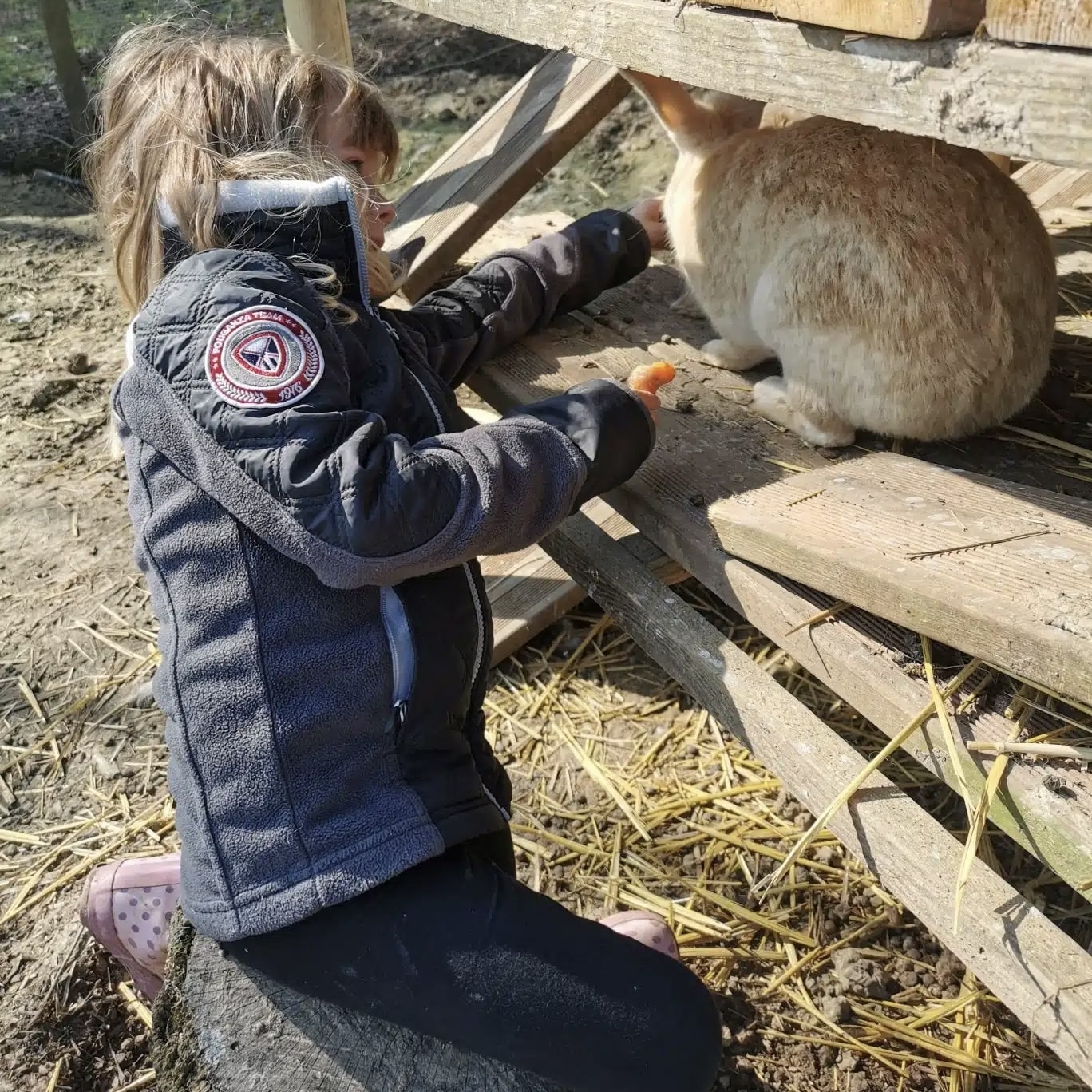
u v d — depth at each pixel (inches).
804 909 37.8
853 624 29.0
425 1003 25.6
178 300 24.6
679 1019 26.2
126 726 46.1
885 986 35.3
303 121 28.2
